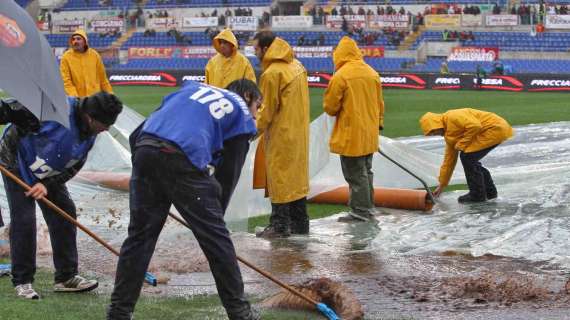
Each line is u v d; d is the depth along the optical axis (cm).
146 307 517
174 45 4141
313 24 4053
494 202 941
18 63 449
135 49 4028
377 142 860
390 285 599
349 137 842
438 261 678
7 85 439
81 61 1145
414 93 2883
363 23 3984
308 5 4191
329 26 4019
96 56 1159
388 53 3841
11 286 567
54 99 457
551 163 1230
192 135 432
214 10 4231
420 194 907
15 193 525
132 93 2939
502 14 3834
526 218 839
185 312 507
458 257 692
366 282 610
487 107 2280
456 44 3784
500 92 2933
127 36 4253
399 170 1066
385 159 1069
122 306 445
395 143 1101
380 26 3956
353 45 845
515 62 3706
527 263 662
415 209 912
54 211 543
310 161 1022
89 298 539
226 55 878
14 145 523
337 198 965
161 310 510
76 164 514
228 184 459
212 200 438
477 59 3625
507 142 1495
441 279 611
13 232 527
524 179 1095
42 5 4478
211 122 440
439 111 2189
